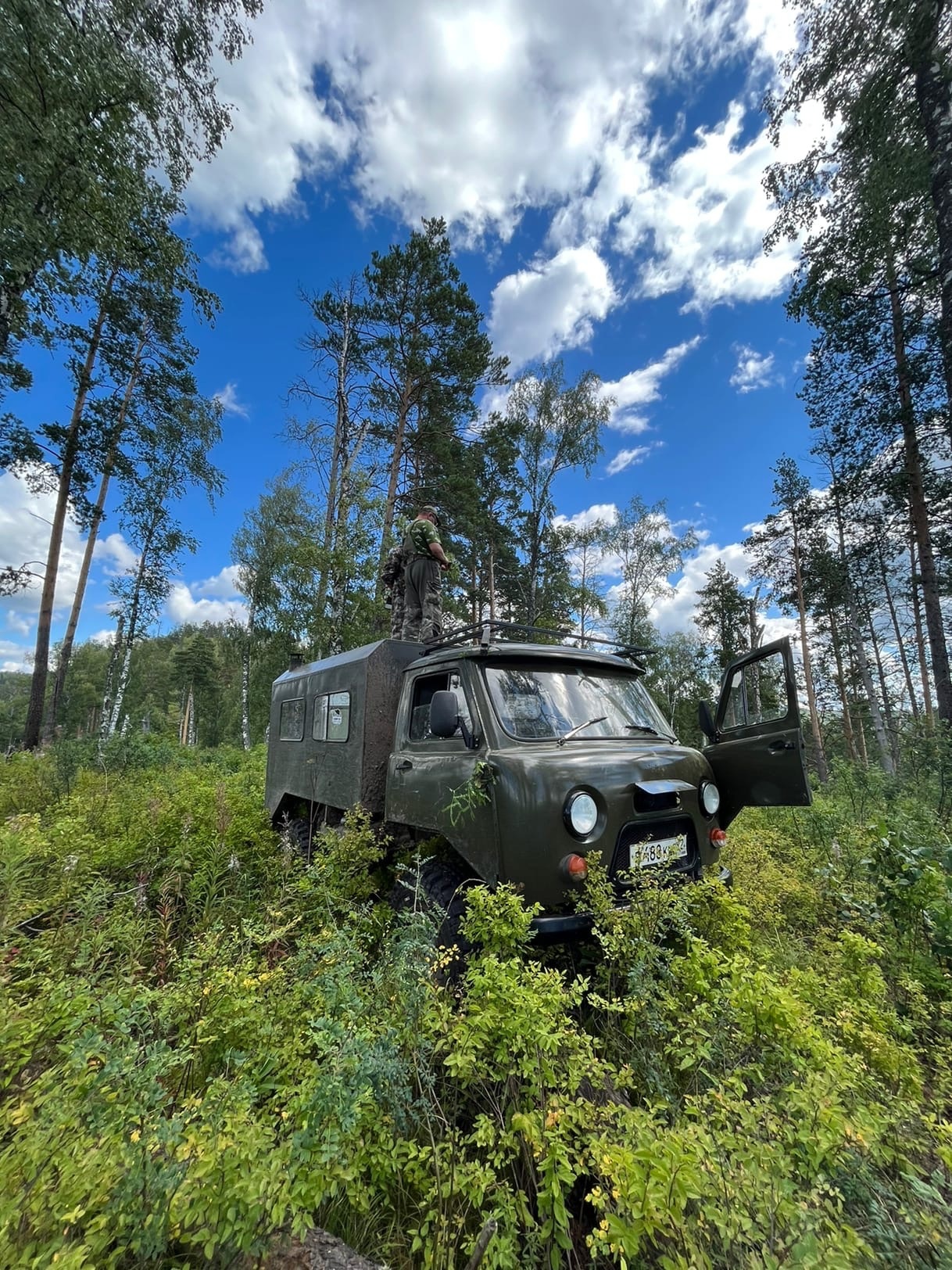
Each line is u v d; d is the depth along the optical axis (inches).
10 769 385.7
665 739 157.8
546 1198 56.5
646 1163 54.2
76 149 267.6
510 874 114.0
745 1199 53.9
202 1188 50.1
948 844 160.7
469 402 745.6
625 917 103.3
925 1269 55.4
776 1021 76.9
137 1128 58.2
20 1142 53.4
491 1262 54.1
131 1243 47.7
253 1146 52.8
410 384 719.1
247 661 1138.7
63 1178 48.0
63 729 749.3
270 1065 72.3
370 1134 65.4
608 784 119.5
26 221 257.1
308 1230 59.6
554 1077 68.7
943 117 343.6
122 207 299.7
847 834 219.3
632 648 169.8
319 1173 54.7
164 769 407.5
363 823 165.5
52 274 307.9
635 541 1040.8
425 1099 72.7
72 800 242.1
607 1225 54.4
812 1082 66.9
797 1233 51.4
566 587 923.4
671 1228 54.3
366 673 184.2
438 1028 75.9
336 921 134.0
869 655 949.2
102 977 102.3
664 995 88.4
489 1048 75.4
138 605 824.9
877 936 144.3
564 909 113.2
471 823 126.0
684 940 110.7
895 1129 73.2
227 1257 51.7
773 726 141.3
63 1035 75.6
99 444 727.1
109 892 127.0
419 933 91.7
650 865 118.5
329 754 205.0
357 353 639.1
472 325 700.7
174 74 305.4
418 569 271.6
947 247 352.8
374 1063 62.5
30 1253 44.1
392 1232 65.5
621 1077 73.4
